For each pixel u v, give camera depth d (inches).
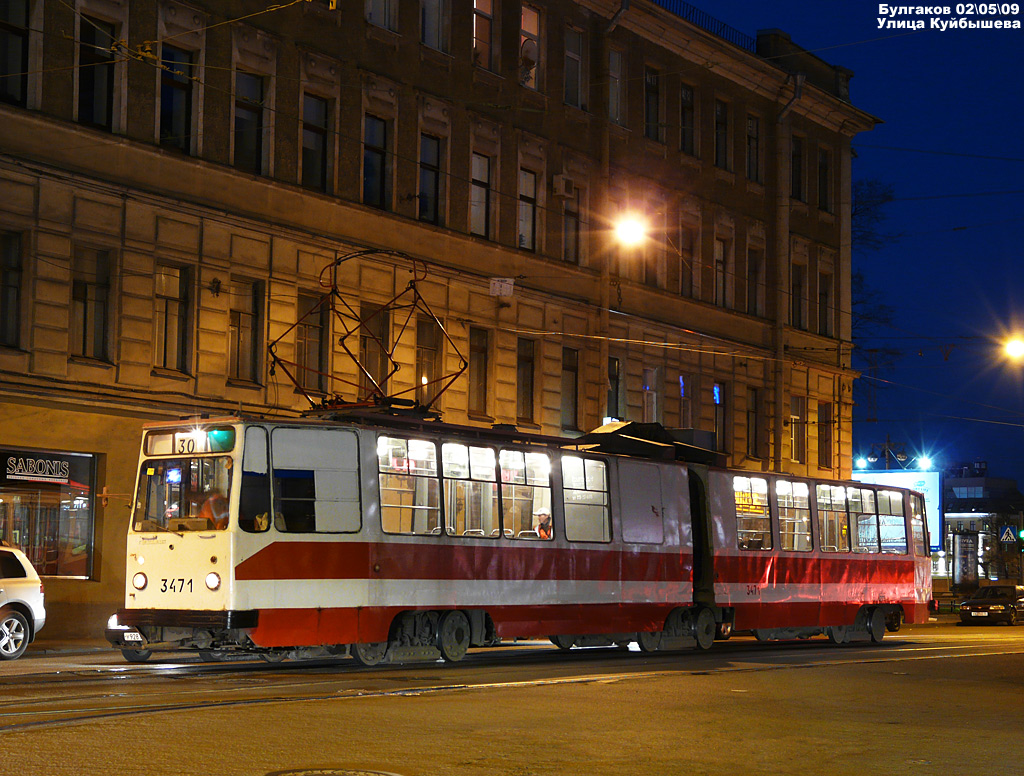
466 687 584.1
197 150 1051.9
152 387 1010.1
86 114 988.6
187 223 1040.2
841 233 1913.1
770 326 1745.8
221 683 589.3
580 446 942.4
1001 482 4687.5
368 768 361.4
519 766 375.9
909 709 555.5
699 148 1635.1
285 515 683.4
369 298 1188.5
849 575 1155.9
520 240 1373.0
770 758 407.5
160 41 1023.6
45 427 941.2
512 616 811.4
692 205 1617.9
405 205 1233.4
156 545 685.3
